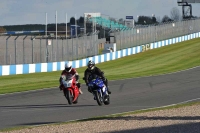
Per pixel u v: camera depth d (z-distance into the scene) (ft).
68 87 103.35
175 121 69.92
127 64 260.83
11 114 90.27
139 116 77.61
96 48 278.67
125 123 68.95
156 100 111.14
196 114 78.02
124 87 141.28
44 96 122.31
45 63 225.35
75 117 84.64
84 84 155.63
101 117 78.48
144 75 189.67
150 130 61.21
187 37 379.96
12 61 226.99
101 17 433.89
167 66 241.14
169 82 155.53
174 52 311.68
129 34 320.50
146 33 338.13
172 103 105.19
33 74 211.00
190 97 116.57
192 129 61.41
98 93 100.78
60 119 82.38
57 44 241.76
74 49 254.88
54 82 167.53
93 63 100.17
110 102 107.96
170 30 367.66
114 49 296.51
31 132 63.21
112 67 247.70
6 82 173.27
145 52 318.04
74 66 245.04
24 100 114.93
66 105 103.60
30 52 233.76
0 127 74.08
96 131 61.46
